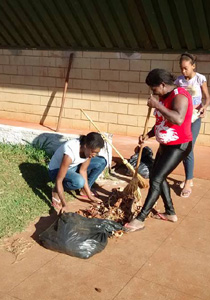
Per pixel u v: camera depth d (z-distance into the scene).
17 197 4.79
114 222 4.08
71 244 3.65
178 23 7.37
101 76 8.73
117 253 3.78
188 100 3.79
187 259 3.71
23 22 8.91
